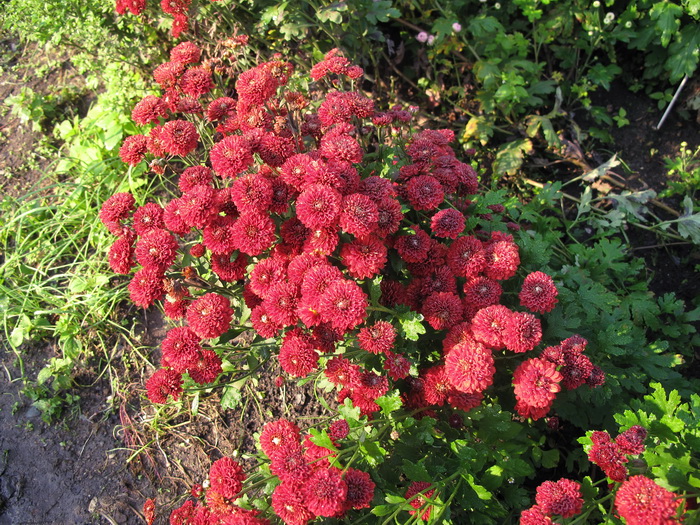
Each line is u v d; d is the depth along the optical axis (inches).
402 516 28.0
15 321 40.6
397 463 29.3
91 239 42.1
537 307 28.9
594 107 48.4
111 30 47.1
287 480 24.6
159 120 36.1
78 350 38.9
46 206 42.9
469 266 30.1
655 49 48.1
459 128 48.8
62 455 35.9
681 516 22.9
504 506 30.8
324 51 46.9
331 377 28.2
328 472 24.4
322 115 33.2
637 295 38.6
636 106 49.4
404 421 27.9
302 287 26.7
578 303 34.1
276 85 34.1
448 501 26.1
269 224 28.0
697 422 26.0
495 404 29.4
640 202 42.8
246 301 30.7
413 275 32.1
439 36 46.2
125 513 34.2
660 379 34.2
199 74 35.3
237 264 30.3
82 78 49.8
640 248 44.1
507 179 46.7
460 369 26.0
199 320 28.0
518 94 45.2
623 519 24.1
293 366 27.0
